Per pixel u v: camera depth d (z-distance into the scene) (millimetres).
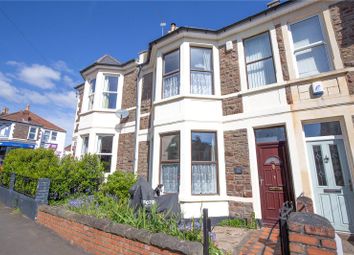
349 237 5035
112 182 7172
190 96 7520
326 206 5496
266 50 7340
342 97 5656
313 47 6555
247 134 6879
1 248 4434
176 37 8242
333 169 5605
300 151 5930
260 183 6457
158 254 3305
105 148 10555
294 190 5789
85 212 5117
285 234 2299
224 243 4508
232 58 7832
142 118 9727
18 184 8383
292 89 6422
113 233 4008
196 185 6934
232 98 7457
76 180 7527
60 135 31750
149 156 8945
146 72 10250
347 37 5938
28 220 6461
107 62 11930
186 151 7016
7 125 25922
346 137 5500
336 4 6289
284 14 7047
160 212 4734
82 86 14828
